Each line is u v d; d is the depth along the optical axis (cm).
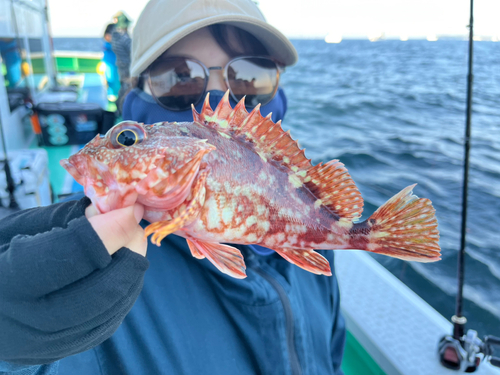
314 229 29
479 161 220
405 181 198
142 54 37
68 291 19
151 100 38
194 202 24
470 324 100
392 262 129
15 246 19
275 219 28
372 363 56
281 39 38
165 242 36
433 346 53
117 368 31
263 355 34
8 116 101
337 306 48
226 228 26
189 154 23
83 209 23
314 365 38
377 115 403
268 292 35
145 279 34
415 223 29
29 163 71
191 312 34
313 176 30
